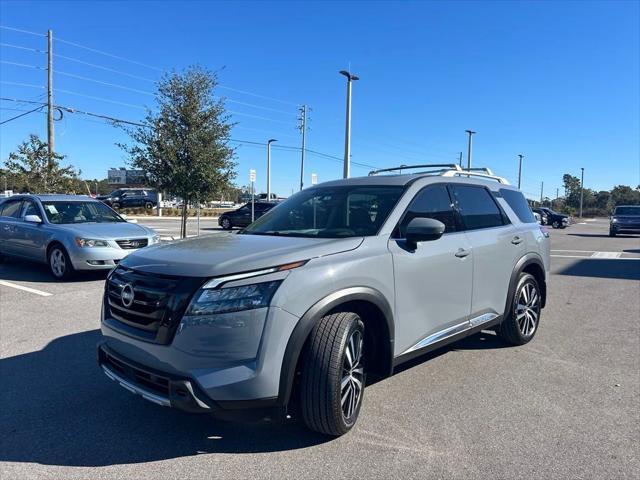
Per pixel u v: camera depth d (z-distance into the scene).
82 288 8.99
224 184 16.44
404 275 4.01
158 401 3.22
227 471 3.18
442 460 3.31
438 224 3.89
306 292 3.30
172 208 48.69
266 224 4.69
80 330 6.32
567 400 4.29
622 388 4.57
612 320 7.14
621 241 23.59
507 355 5.49
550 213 40.66
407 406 4.15
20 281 9.70
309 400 3.37
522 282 5.68
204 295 3.16
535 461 3.31
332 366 3.34
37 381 4.66
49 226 10.02
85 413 4.01
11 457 3.36
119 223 10.53
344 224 4.23
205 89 16.02
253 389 3.11
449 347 5.78
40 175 20.25
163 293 3.26
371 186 4.64
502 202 5.65
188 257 3.48
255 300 3.15
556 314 7.53
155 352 3.26
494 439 3.60
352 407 3.62
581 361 5.31
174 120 15.82
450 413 4.02
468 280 4.75
